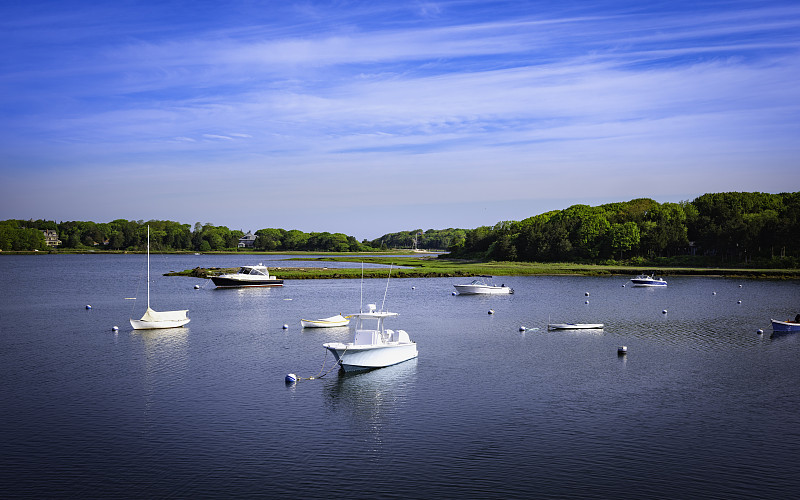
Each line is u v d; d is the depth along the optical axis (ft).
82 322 270.67
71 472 107.04
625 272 622.54
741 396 154.81
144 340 226.79
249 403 146.41
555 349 214.69
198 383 163.84
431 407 144.66
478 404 147.13
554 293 428.97
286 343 221.87
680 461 113.19
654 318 297.12
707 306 349.61
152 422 132.26
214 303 353.51
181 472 107.34
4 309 317.01
